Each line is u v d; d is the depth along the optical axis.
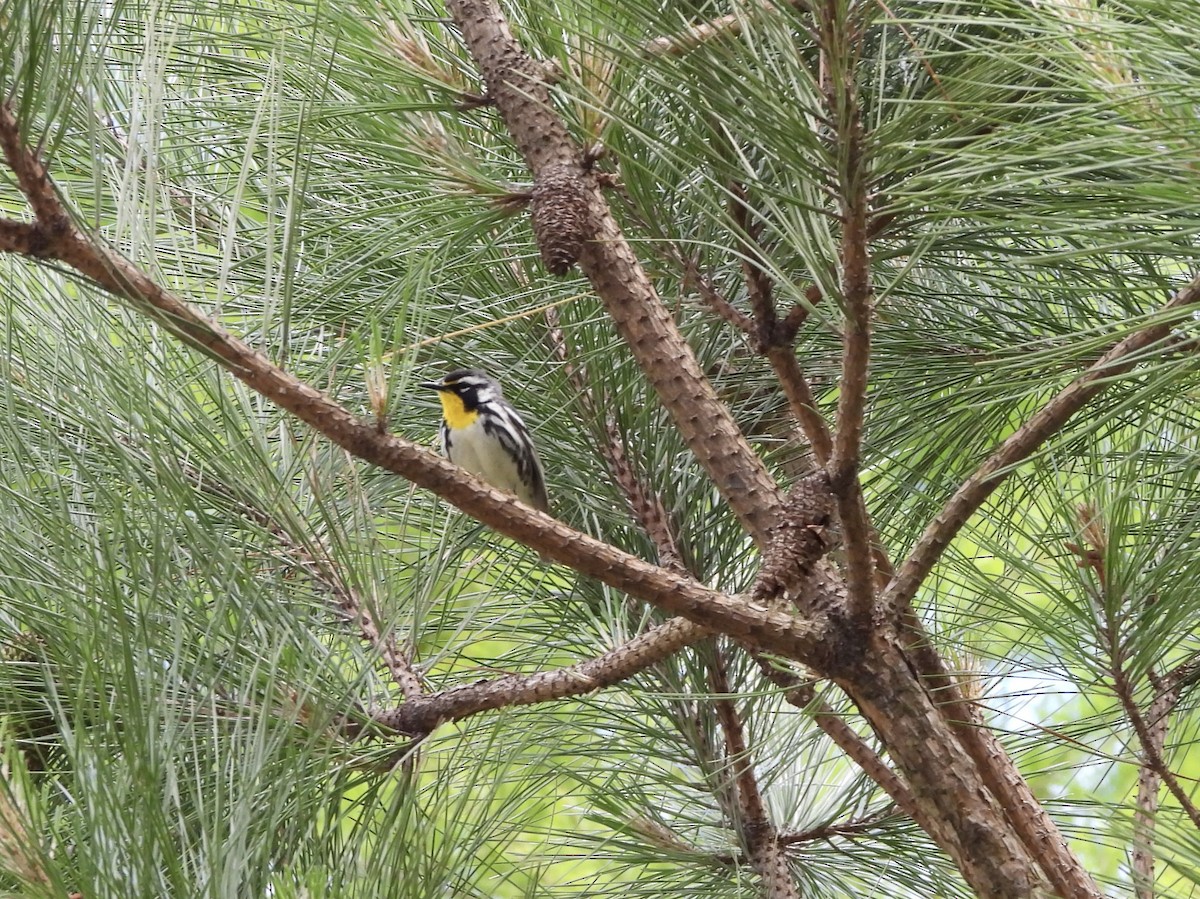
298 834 4.06
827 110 3.96
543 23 5.30
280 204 5.75
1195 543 4.73
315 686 4.73
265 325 4.22
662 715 6.64
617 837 6.77
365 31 5.29
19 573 4.19
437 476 4.23
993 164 3.57
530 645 6.79
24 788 3.41
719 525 6.79
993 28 4.46
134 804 3.51
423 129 5.41
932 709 4.63
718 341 6.68
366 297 6.07
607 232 5.32
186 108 5.68
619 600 6.63
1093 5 3.65
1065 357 4.23
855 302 4.05
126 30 5.48
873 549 5.82
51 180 3.80
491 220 5.39
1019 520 5.99
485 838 4.29
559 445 6.80
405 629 5.57
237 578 4.48
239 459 4.77
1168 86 3.16
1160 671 5.67
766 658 5.80
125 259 4.07
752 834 6.77
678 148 4.52
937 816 4.58
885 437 6.09
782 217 4.29
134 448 4.70
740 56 4.14
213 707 4.04
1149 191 3.39
